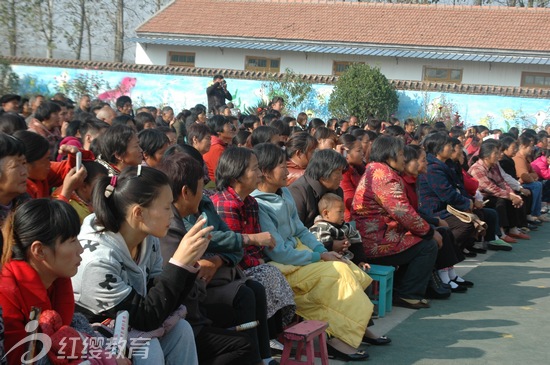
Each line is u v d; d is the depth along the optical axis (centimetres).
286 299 490
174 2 2633
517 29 2288
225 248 448
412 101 2084
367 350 546
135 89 2230
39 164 484
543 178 1262
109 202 356
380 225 674
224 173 502
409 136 1278
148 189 353
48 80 2242
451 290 742
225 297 442
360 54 2250
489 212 954
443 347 559
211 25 2478
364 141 909
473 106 2030
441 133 852
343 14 2481
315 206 613
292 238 558
